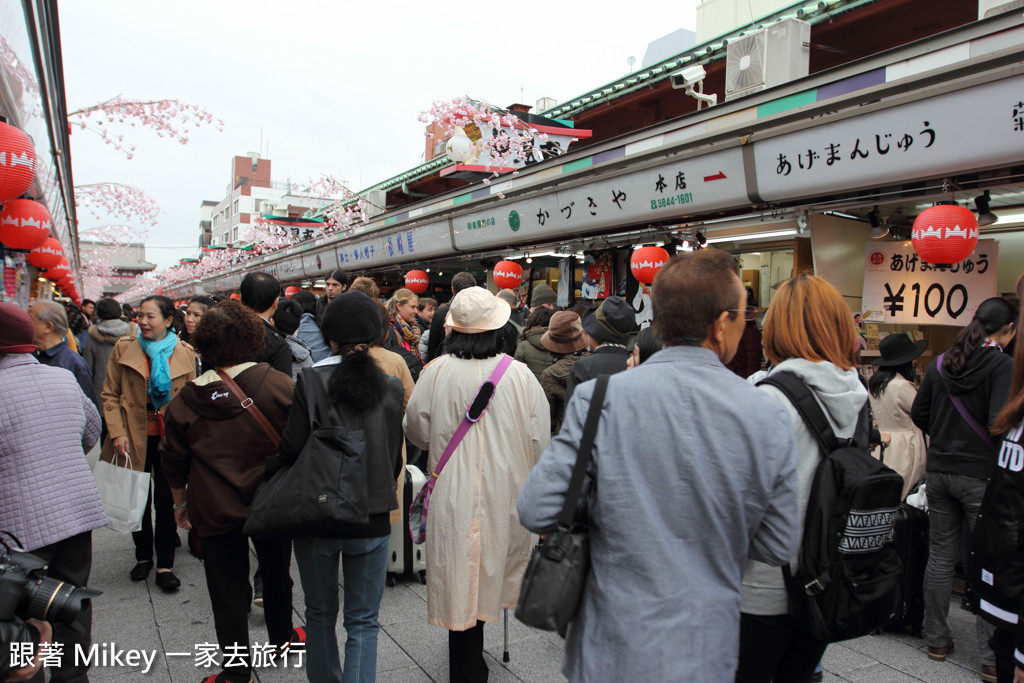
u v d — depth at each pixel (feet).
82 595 6.41
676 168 16.80
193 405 8.83
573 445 4.85
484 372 8.71
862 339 15.71
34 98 14.26
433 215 30.63
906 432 12.29
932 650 10.23
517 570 8.78
